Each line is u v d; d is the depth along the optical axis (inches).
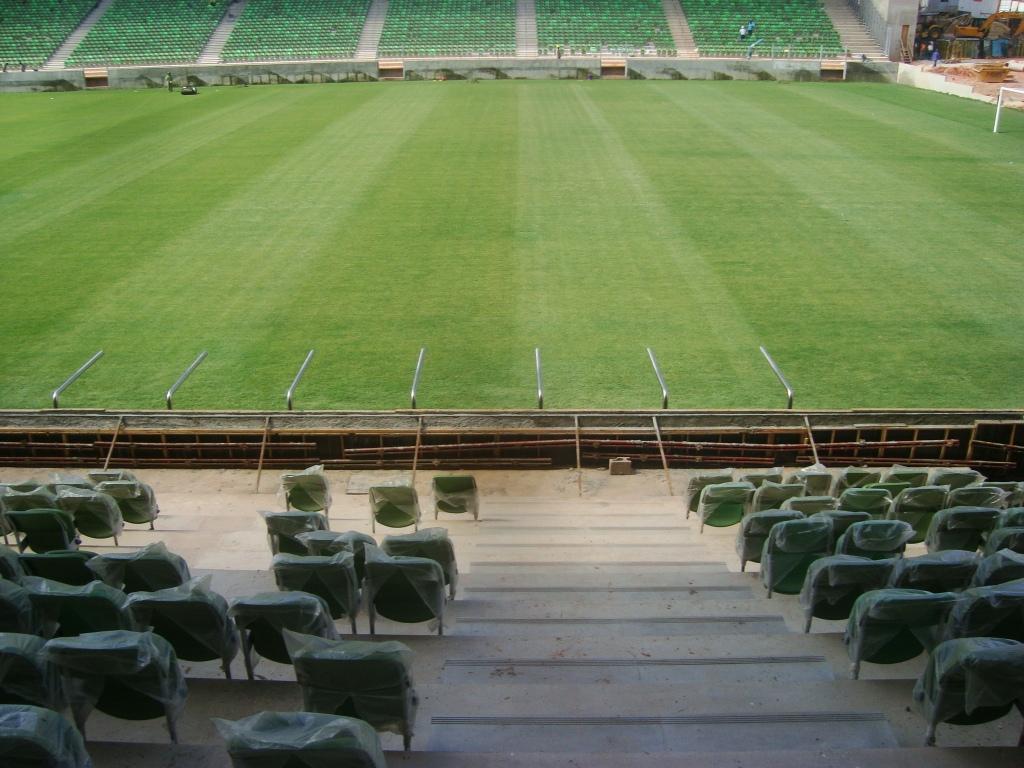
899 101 2174.0
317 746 198.7
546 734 271.3
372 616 342.0
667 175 1444.4
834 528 410.9
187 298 981.8
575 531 531.5
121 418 706.2
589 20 2915.8
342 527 555.5
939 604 281.6
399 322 919.0
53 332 903.1
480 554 488.4
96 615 291.6
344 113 2037.4
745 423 710.5
